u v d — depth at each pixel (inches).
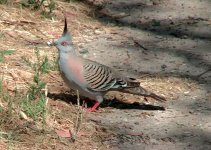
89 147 395.9
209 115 446.3
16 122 408.2
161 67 521.0
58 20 579.5
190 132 423.5
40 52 509.7
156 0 667.4
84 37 563.8
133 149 397.7
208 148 406.0
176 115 443.5
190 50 561.0
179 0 670.5
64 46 421.1
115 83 431.2
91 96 434.3
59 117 421.4
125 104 454.0
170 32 597.6
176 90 480.4
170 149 401.4
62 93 455.2
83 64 424.5
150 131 421.1
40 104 421.4
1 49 502.9
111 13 628.4
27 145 390.6
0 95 432.1
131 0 663.1
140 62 527.2
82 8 622.2
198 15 638.5
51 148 390.9
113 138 408.5
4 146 386.6
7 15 562.3
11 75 462.9
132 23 610.9
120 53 541.0
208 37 591.8
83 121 423.2
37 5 587.8
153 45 565.3
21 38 533.0
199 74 512.1
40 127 408.8
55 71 480.7
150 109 449.1
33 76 465.7
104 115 435.2
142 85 483.5
